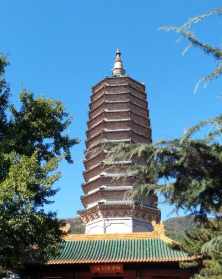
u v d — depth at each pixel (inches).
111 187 2082.9
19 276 1390.3
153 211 2032.5
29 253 782.5
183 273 1360.7
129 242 1488.7
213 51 367.9
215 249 336.2
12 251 745.0
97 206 2058.3
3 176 742.5
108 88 2361.0
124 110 2295.8
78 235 1510.8
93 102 2422.5
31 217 713.6
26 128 820.6
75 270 1409.9
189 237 1106.1
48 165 733.9
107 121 2279.8
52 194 767.1
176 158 365.1
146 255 1386.6
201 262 1161.4
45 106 841.5
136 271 1386.6
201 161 365.7
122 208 2023.9
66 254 1421.0
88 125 2405.3
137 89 2389.3
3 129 830.5
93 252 1430.9
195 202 375.6
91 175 2209.6
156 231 1508.4
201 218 390.3
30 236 744.3
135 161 372.2
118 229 2020.2
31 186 708.0
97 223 2078.0
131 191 375.6
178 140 356.8
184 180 370.3
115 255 1402.6
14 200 688.4
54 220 812.6
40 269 1406.3
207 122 350.3
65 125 853.2
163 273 1373.0
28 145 796.6
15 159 743.1
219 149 363.6
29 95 848.3
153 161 365.4
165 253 1387.8
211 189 375.9
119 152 367.6
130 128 2251.5
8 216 688.4
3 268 801.6
